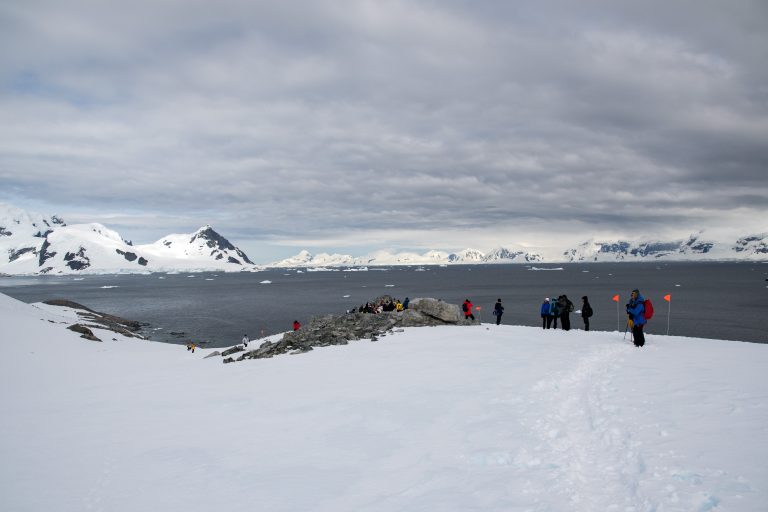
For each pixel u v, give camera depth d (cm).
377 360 2283
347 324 3722
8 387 2678
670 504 742
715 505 721
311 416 1423
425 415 1333
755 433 989
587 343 2481
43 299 18288
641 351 2164
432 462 1020
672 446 956
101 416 1733
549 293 16250
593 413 1232
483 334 2984
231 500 921
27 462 1282
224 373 2453
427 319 3700
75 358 3897
